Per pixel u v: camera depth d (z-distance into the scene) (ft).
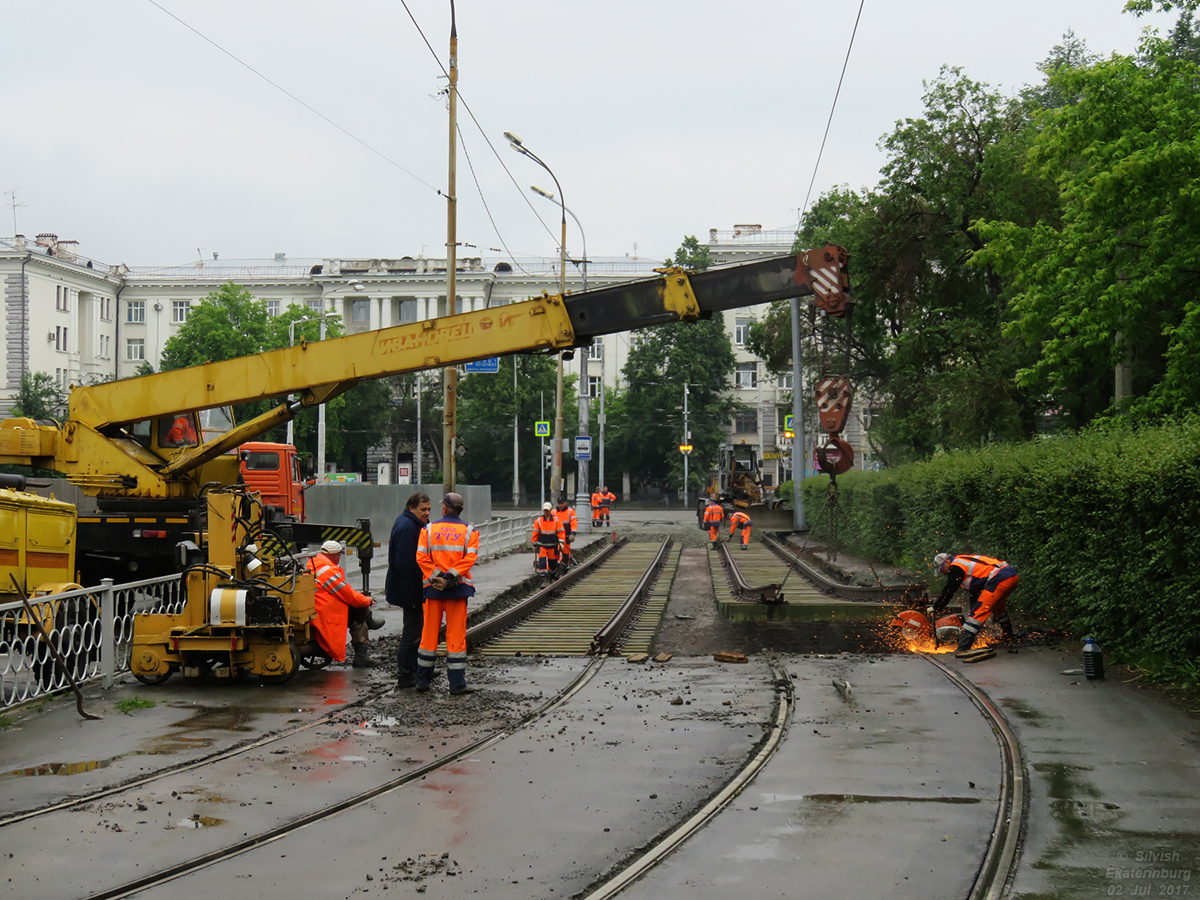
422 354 44.11
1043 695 31.78
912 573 71.82
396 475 283.79
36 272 265.95
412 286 301.22
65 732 28.99
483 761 25.68
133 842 19.70
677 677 37.93
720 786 23.24
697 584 78.59
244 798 22.56
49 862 18.65
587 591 72.08
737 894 16.90
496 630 51.01
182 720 30.55
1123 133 67.00
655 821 20.79
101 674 36.68
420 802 22.22
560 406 130.41
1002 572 40.70
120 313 306.35
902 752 25.70
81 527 49.34
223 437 48.73
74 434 49.49
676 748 26.84
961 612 46.44
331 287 303.27
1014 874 17.49
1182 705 29.73
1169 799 21.29
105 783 23.72
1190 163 62.28
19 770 24.90
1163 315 74.13
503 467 280.51
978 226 80.38
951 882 17.24
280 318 245.86
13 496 39.45
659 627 53.78
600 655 43.96
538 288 302.25
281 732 28.99
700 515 143.43
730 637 49.03
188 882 17.75
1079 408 100.27
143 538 49.37
